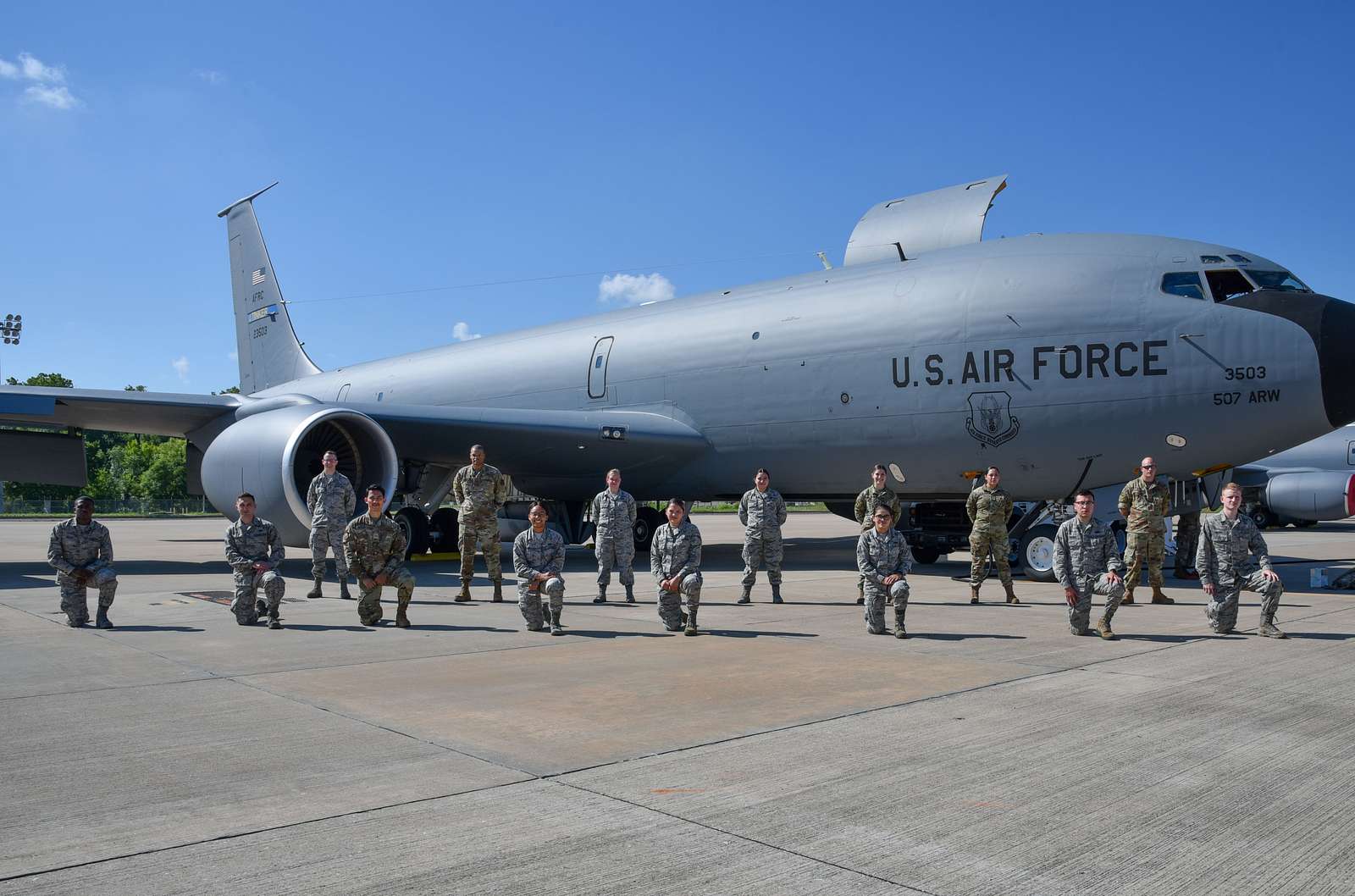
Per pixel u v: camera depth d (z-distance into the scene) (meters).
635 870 3.38
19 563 17.86
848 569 16.33
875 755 4.80
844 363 14.55
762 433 15.52
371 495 9.16
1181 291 12.52
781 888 3.23
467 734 5.18
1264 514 31.55
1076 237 13.73
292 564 16.75
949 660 7.46
